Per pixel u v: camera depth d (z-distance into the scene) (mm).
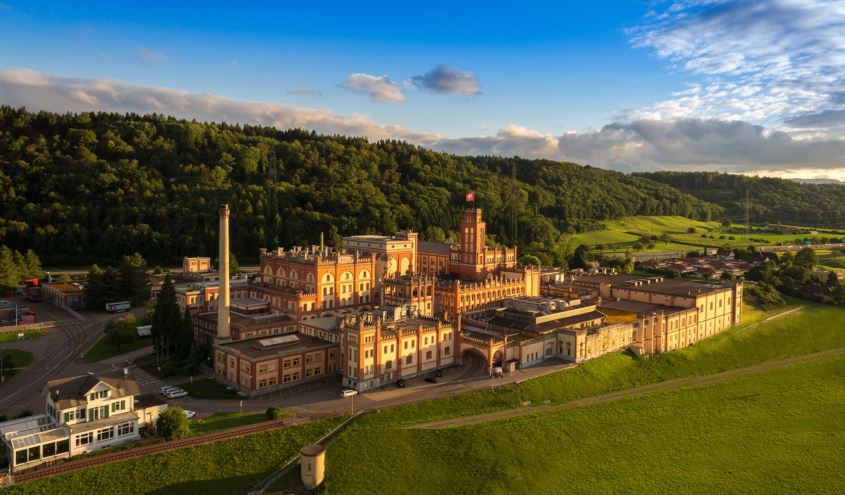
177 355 155250
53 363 157375
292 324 171625
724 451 129125
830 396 163625
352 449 111000
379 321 141500
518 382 146625
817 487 116062
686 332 197125
